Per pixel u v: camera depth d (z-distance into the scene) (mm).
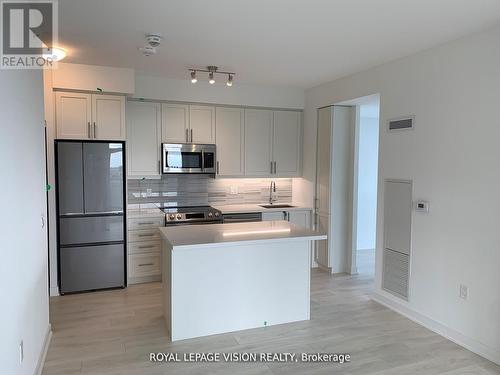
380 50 3588
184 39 3334
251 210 5281
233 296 3402
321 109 5320
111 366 2828
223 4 2578
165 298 3572
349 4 2566
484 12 2674
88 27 3025
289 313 3619
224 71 4504
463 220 3184
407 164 3770
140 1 2533
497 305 2922
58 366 2818
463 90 3166
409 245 3758
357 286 4754
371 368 2836
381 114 4129
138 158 4871
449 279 3326
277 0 2518
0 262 1836
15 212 2172
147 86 4812
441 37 3189
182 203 5492
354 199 5203
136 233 4684
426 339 3312
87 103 4352
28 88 2602
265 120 5551
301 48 3559
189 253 3230
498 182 2896
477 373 2789
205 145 5168
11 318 2047
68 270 4371
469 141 3119
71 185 4316
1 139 1886
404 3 2541
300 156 5801
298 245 3619
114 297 4285
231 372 2764
